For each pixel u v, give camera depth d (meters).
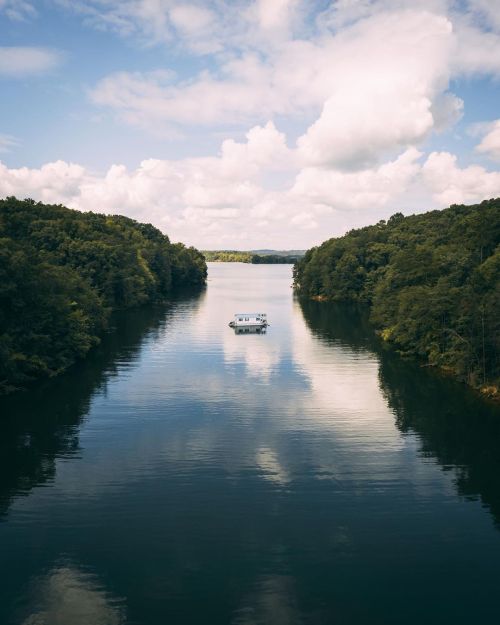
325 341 85.56
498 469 35.34
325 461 36.62
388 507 30.27
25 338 57.66
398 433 42.22
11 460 36.53
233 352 75.44
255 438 41.00
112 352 74.44
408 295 75.44
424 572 24.50
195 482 33.25
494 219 81.75
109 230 159.38
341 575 24.28
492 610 22.08
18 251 60.91
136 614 21.73
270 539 27.00
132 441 40.19
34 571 24.39
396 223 191.38
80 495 31.50
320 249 186.88
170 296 168.25
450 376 60.88
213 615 21.73
